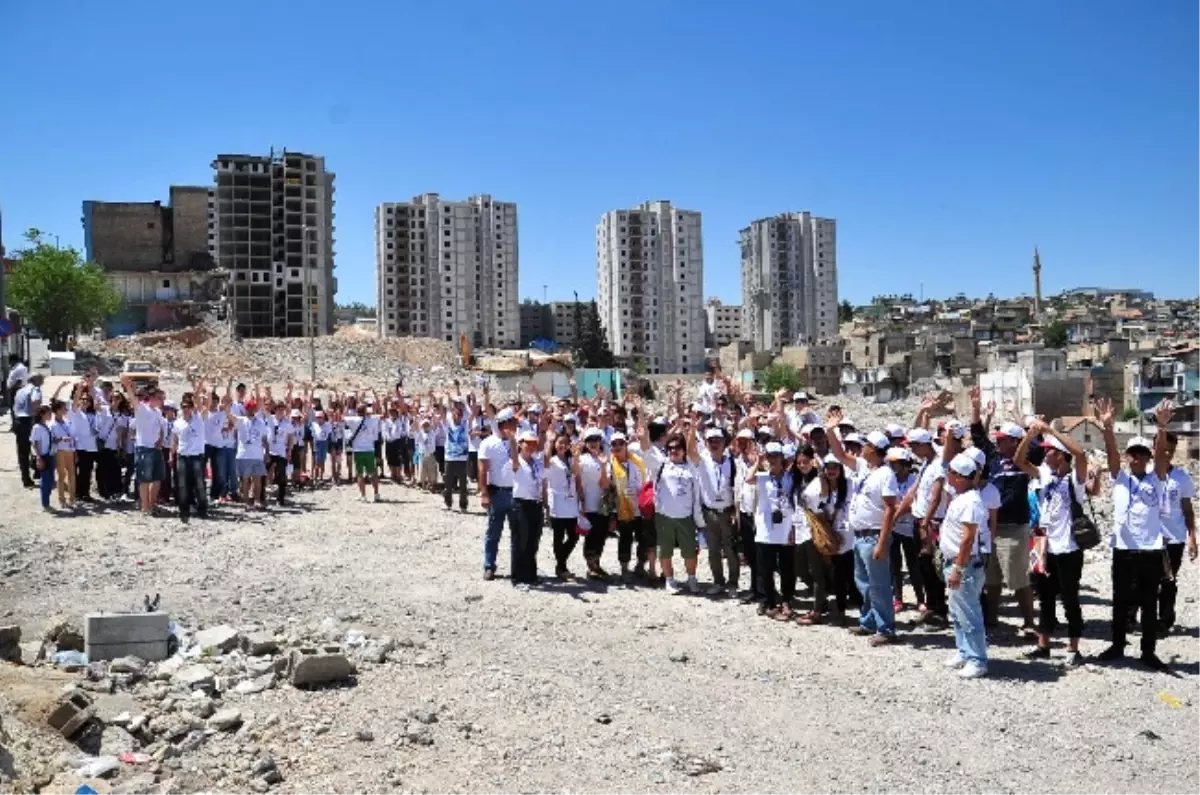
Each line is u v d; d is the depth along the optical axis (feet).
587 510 43.70
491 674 29.04
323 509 62.90
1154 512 30.66
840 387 391.86
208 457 61.62
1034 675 30.12
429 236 506.07
